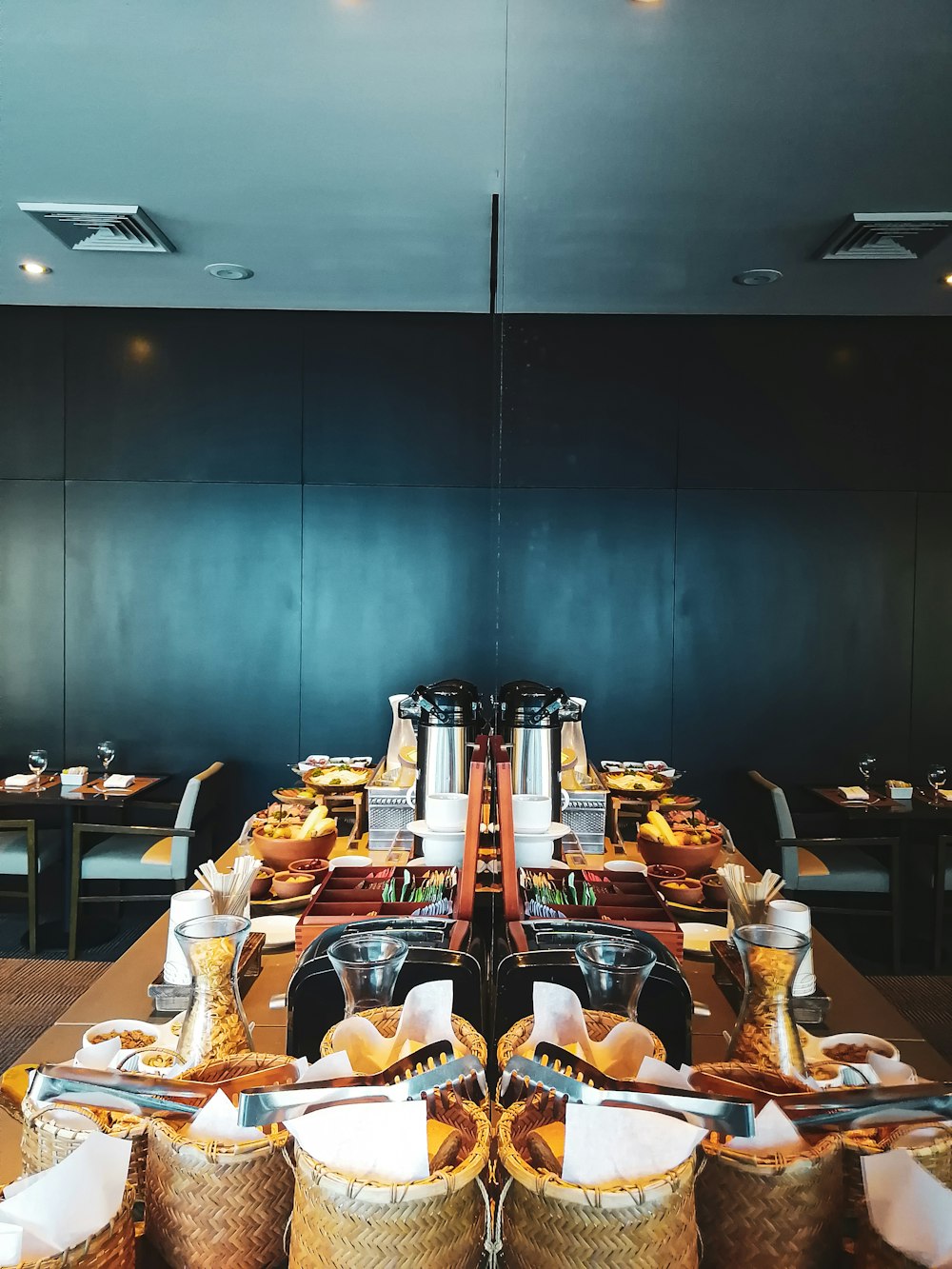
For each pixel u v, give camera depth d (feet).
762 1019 2.20
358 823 4.88
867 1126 1.86
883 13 2.31
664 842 3.85
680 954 3.18
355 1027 2.28
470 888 3.42
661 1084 2.05
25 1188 1.70
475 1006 2.93
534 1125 1.94
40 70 2.48
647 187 2.68
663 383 2.75
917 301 2.43
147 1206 1.85
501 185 2.94
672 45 2.60
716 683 2.55
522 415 3.09
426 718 4.34
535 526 3.03
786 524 2.52
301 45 2.62
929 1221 1.63
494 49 2.72
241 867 3.10
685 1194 1.69
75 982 2.97
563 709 3.06
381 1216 1.59
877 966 2.37
